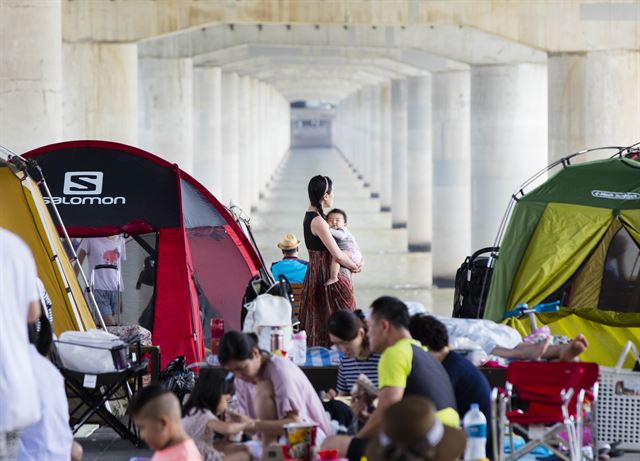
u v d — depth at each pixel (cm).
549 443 1380
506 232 1975
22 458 1199
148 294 1961
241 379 1300
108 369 1520
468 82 5697
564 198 1941
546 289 1888
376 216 9162
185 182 2052
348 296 1852
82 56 3688
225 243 2114
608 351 1797
